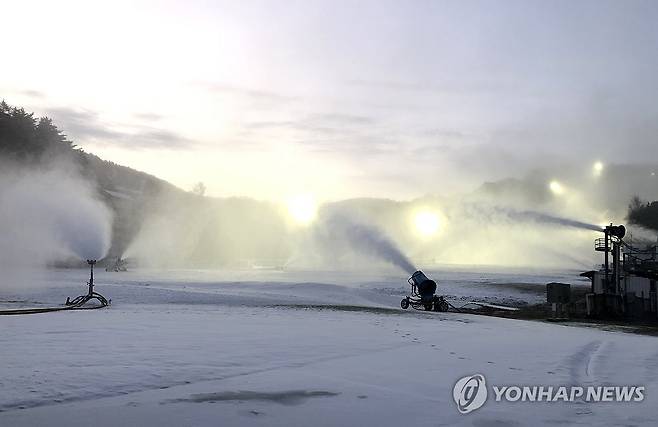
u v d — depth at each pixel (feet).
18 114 334.03
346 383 33.88
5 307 95.14
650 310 116.78
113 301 112.16
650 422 26.16
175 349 45.91
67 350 44.65
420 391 32.07
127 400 28.96
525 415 27.30
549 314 121.29
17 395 29.32
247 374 36.17
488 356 45.88
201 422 25.44
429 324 78.07
